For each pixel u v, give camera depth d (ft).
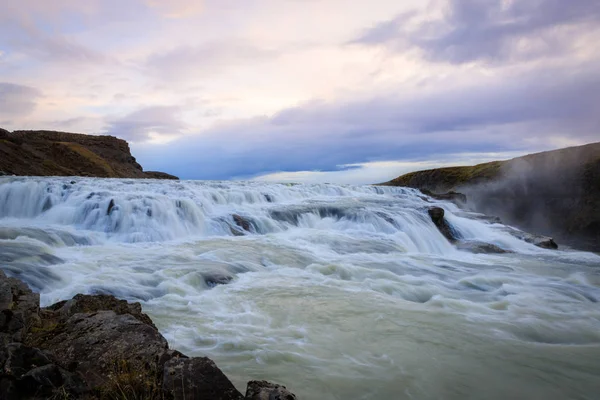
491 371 18.70
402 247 55.77
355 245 52.70
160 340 14.92
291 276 34.83
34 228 44.78
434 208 74.13
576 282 40.42
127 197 57.47
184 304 26.07
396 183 209.05
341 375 17.53
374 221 65.87
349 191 107.04
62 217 54.08
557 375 18.56
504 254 61.52
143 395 11.63
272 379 16.81
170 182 102.06
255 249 44.21
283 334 21.84
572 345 22.36
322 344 20.77
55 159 172.45
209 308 25.52
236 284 31.60
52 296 24.95
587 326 25.59
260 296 28.55
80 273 30.48
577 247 118.93
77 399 10.94
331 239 54.29
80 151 197.98
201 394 11.71
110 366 12.96
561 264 53.06
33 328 15.29
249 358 18.65
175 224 52.95
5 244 34.40
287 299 28.04
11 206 58.80
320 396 15.74
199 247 44.04
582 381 18.04
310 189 96.48
